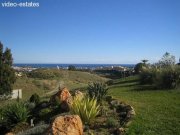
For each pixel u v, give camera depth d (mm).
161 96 22344
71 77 97938
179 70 27406
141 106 17922
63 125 10703
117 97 22484
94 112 14242
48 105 20219
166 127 13125
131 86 31156
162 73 27516
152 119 14406
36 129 13672
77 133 10883
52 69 106062
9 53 46438
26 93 64500
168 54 36531
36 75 91000
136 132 12391
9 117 18562
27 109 19797
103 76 110250
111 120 13555
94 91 19016
